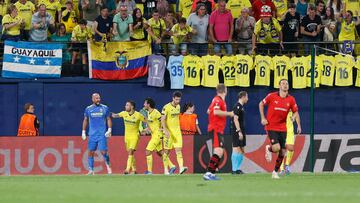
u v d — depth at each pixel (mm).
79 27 95688
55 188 57344
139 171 89062
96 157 88688
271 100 68188
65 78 95562
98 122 84938
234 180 66250
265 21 94875
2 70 94625
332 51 92812
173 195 50125
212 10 98188
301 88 95938
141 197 48750
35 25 95812
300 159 90688
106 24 96062
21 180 69062
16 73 95000
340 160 91688
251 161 90312
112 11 99375
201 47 96438
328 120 96375
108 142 88750
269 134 68500
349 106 96625
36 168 88062
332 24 97750
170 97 95938
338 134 92438
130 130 85250
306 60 95688
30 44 95250
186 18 99562
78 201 46594
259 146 90312
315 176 73438
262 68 95188
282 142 68688
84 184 61688
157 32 95938
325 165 91500
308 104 96312
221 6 95812
